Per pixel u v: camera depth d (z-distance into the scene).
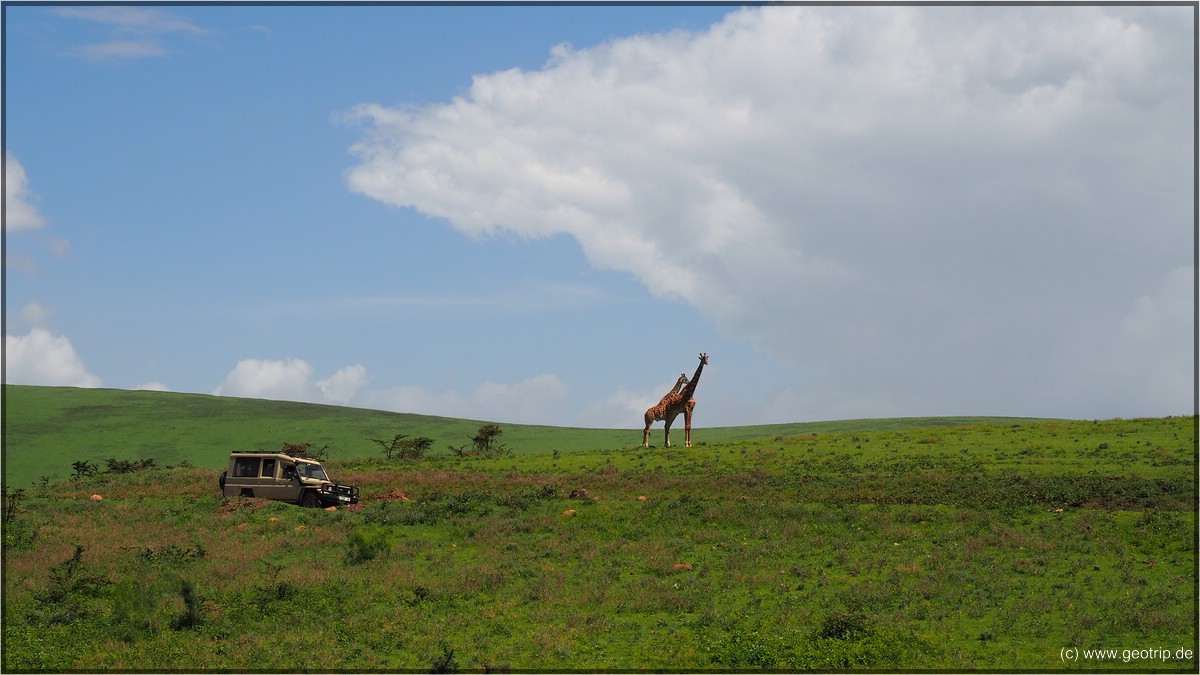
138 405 124.38
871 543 36.53
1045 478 46.34
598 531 40.16
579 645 25.81
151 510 45.78
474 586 31.69
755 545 36.78
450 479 54.88
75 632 27.39
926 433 66.94
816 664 23.62
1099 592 29.30
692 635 26.42
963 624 26.77
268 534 40.47
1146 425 62.53
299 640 26.56
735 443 69.44
